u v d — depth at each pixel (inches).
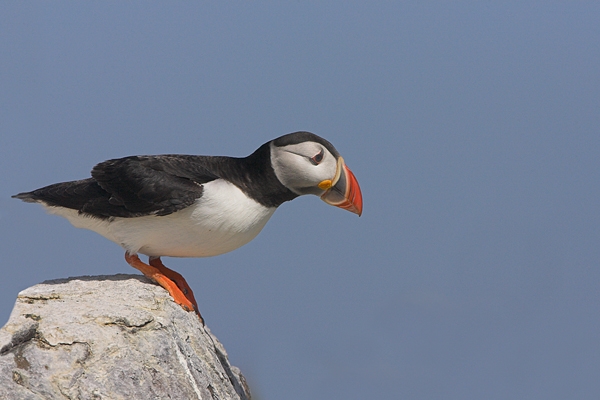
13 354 367.2
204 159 466.3
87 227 460.8
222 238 449.1
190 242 446.6
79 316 392.8
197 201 432.1
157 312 419.8
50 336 378.6
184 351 417.7
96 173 443.8
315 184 466.0
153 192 427.2
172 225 437.4
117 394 370.3
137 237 443.8
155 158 453.7
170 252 456.8
